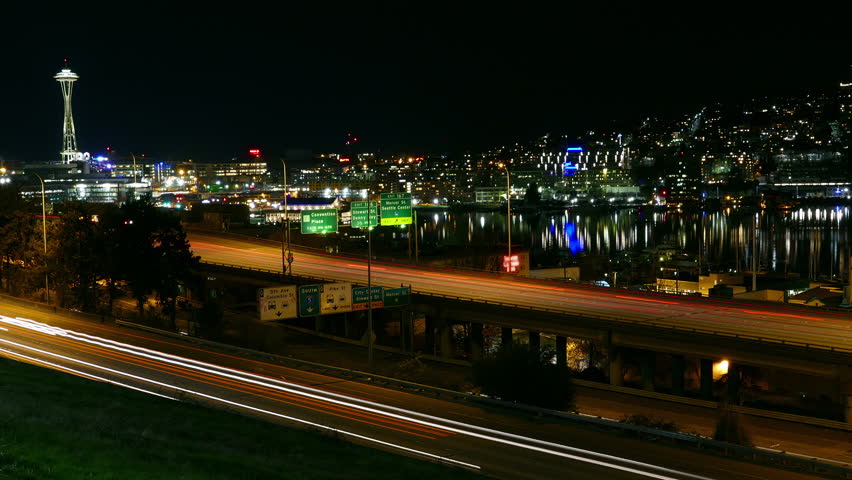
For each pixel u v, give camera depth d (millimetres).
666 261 162125
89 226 80125
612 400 48938
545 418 39031
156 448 22688
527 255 108312
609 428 37219
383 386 47094
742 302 65312
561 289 75250
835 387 44875
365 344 70000
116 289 79500
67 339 58250
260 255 108188
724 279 109938
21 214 92500
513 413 40219
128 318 74312
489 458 31109
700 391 53344
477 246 109562
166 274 75438
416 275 86875
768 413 44594
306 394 43344
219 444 25656
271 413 37656
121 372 46438
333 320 80750
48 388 32562
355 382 48094
